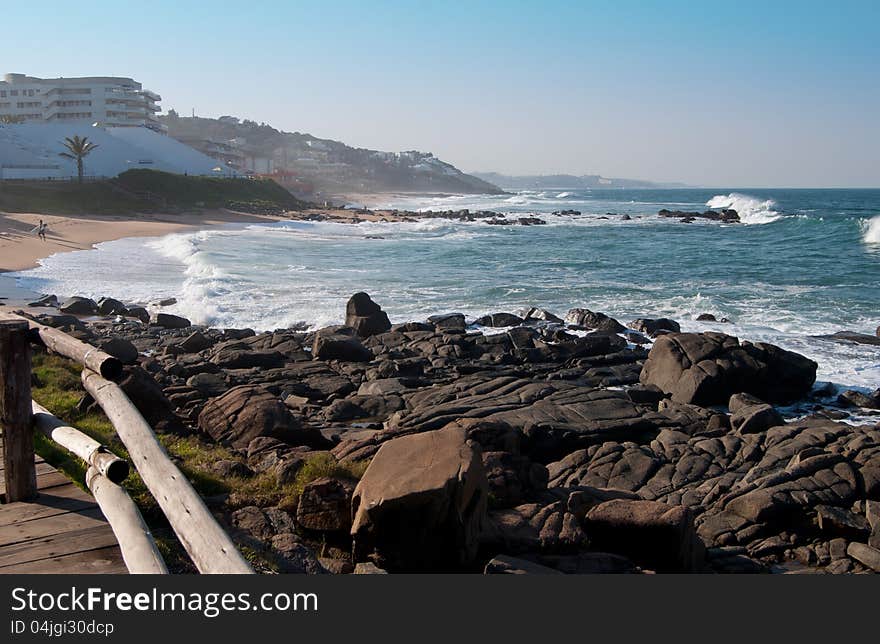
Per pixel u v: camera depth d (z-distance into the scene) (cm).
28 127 9494
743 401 1728
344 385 1941
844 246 5581
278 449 1139
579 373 2103
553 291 3497
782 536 1118
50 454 791
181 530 477
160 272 3931
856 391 1912
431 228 7819
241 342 2284
